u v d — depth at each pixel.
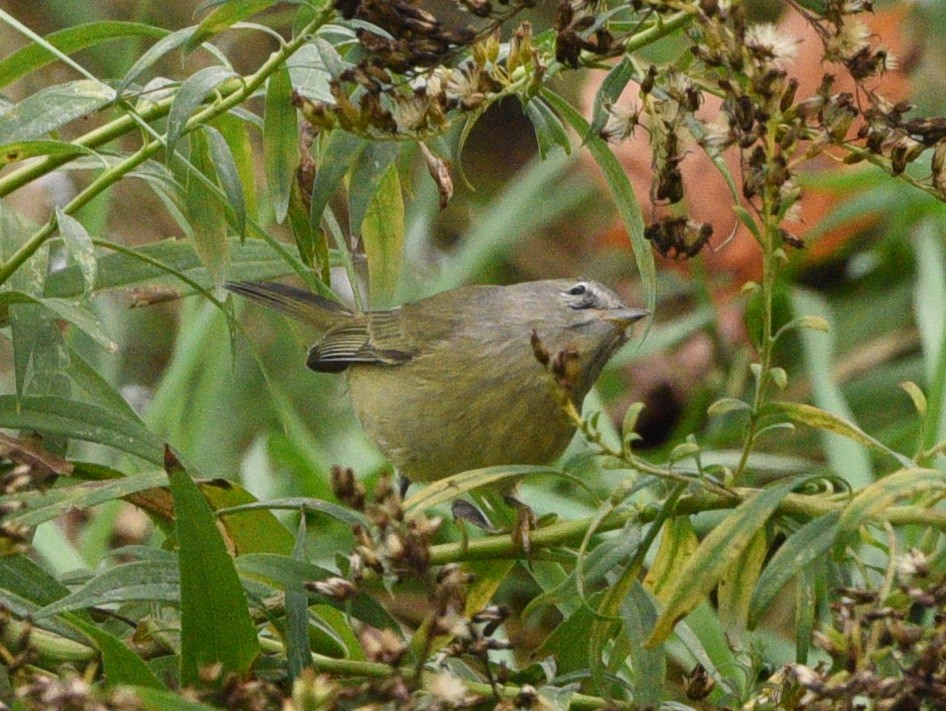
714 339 13.49
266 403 13.05
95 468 7.11
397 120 6.50
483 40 6.46
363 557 5.56
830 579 6.23
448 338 9.43
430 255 15.34
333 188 6.79
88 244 6.36
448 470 9.51
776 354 13.32
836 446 10.98
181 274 7.05
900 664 5.54
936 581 5.62
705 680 6.41
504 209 13.57
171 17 14.34
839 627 5.82
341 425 13.16
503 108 16.38
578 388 9.58
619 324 9.46
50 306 6.27
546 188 15.69
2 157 6.66
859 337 13.49
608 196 15.77
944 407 10.16
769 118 5.90
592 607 6.27
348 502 5.50
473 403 9.18
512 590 11.09
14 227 7.15
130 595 5.80
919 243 12.45
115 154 7.46
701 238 6.32
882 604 5.42
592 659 6.17
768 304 5.93
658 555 6.80
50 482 6.71
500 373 9.17
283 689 6.27
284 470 11.83
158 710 5.06
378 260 7.92
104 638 5.59
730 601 6.29
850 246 14.42
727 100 6.07
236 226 6.82
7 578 6.27
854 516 5.54
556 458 9.45
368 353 9.68
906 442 11.45
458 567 5.54
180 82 6.87
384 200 7.80
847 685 5.26
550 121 6.94
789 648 9.67
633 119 6.36
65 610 5.68
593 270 15.23
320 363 10.14
